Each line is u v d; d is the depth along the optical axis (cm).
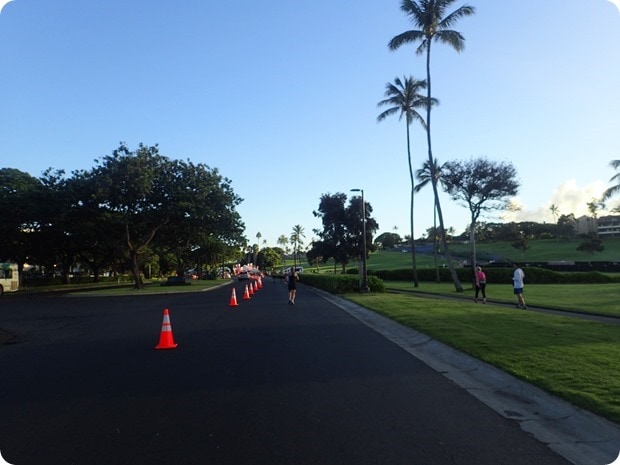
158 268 9612
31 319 1955
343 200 5847
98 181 3928
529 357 930
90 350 1183
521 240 10075
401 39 3403
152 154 4159
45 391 789
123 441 562
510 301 2370
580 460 505
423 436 573
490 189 4275
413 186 4472
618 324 1406
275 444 548
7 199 4138
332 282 3478
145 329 1576
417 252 13075
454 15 3309
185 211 4197
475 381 842
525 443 552
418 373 905
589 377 765
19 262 5347
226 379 859
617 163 3888
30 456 523
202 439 566
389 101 4297
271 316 1939
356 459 507
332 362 1008
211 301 2870
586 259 9456
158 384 827
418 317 1647
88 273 8919
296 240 16912
